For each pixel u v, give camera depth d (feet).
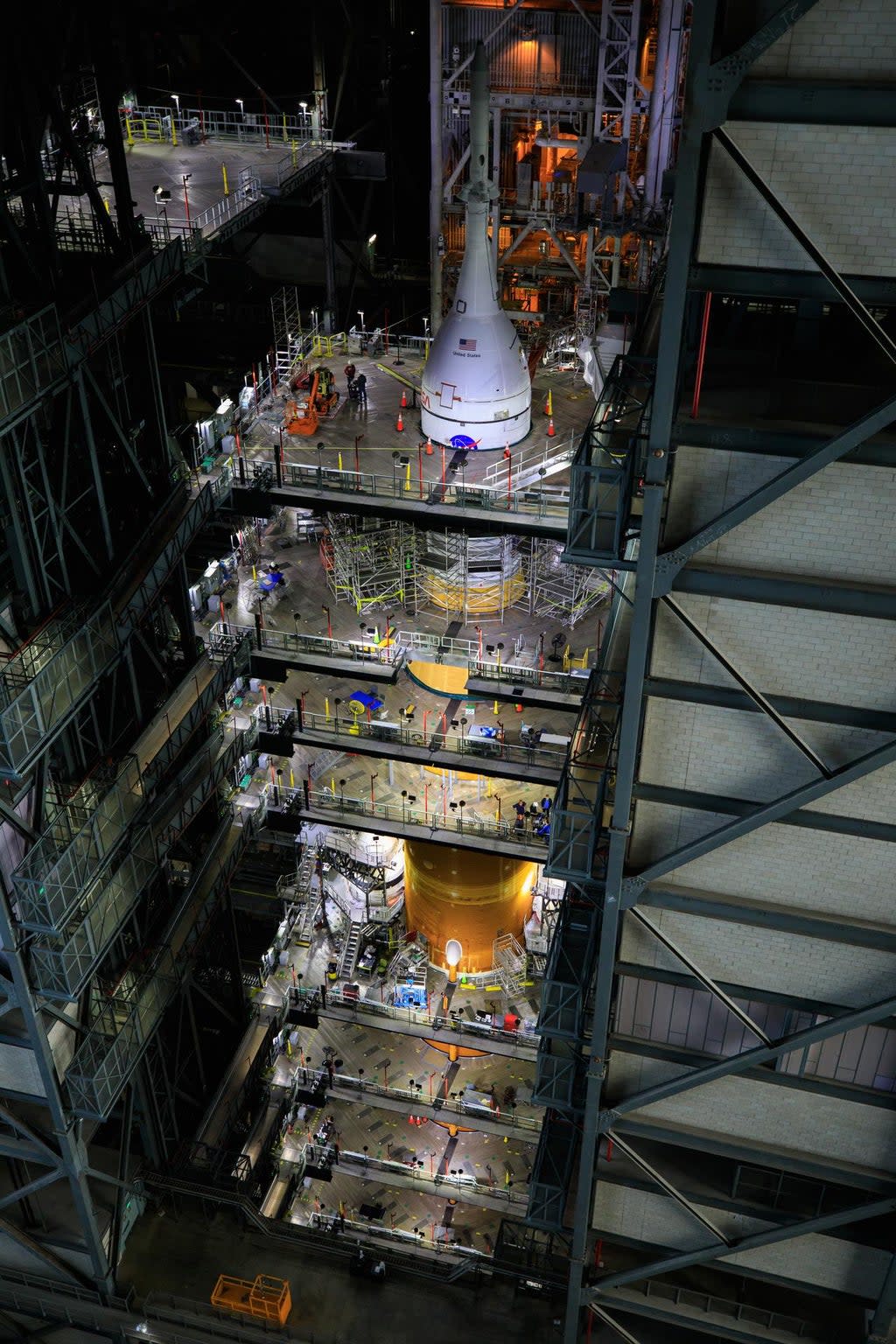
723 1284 135.03
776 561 95.20
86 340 127.85
